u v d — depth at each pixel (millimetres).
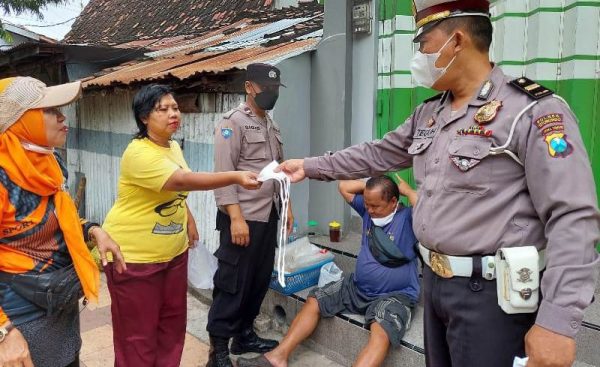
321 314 3160
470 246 1591
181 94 4844
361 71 4020
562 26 3145
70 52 6773
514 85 1590
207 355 3381
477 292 1605
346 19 3914
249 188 2289
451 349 1725
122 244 2523
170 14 10047
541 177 1451
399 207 3139
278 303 3611
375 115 3971
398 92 3803
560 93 3182
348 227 4184
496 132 1543
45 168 1858
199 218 4801
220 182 2299
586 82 3057
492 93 1615
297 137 4145
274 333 3582
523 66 3332
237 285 2980
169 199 2562
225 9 8633
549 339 1358
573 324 1344
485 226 1572
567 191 1394
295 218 4227
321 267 3576
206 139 4637
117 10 12297
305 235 4227
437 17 1637
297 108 4113
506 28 3311
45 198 1849
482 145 1560
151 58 6512
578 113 3086
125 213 2533
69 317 1977
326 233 4199
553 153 1424
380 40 3873
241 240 2896
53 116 1820
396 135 2096
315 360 3199
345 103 3980
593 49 3027
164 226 2574
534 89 1553
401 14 3709
